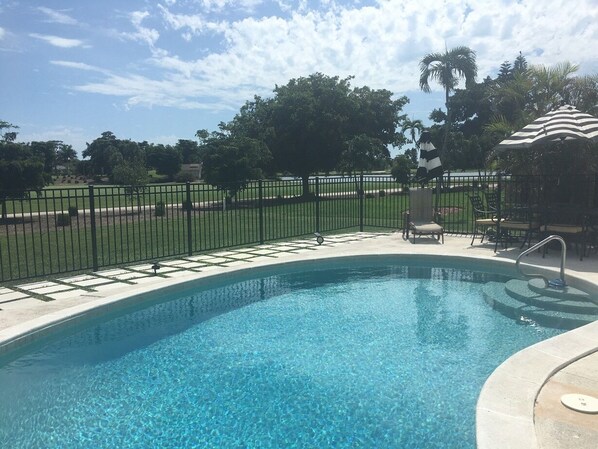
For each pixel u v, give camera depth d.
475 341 5.72
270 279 8.98
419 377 4.76
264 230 14.52
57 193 38.47
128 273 8.48
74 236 13.73
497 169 13.68
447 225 15.26
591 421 3.27
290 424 3.92
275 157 30.61
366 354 5.39
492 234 11.66
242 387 4.62
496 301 7.08
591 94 13.29
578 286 7.40
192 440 3.71
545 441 3.02
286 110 29.67
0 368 5.09
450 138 43.34
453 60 16.45
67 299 6.78
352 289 8.26
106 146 86.25
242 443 3.65
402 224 13.84
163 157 75.62
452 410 4.09
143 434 3.81
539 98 13.78
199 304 7.47
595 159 10.88
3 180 18.70
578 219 9.99
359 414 4.06
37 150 90.31
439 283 8.55
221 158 22.56
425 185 16.05
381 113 34.28
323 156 31.06
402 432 3.76
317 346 5.66
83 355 5.45
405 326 6.33
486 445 2.94
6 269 8.93
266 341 5.86
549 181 11.30
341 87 31.89
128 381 4.77
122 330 6.29
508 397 3.57
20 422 4.01
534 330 6.04
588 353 4.49
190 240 10.23
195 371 5.01
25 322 5.71
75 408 4.24
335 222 16.03
